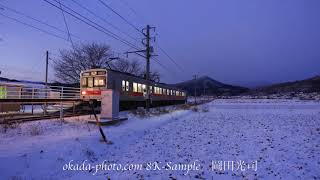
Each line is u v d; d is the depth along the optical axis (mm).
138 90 29062
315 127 18094
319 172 7645
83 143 10219
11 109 20547
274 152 10242
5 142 9477
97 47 44469
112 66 52062
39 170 7164
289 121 22203
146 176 7312
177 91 50062
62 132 12281
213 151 10406
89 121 15766
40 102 18062
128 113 22594
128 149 10641
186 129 16672
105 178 7117
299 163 8609
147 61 25797
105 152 9906
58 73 42188
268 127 18078
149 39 25844
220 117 26047
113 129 14367
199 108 39875
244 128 17453
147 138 13117
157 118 21750
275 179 7074
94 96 22781
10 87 19250
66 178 6980
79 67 43031
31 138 10469
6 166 6887
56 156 8305
